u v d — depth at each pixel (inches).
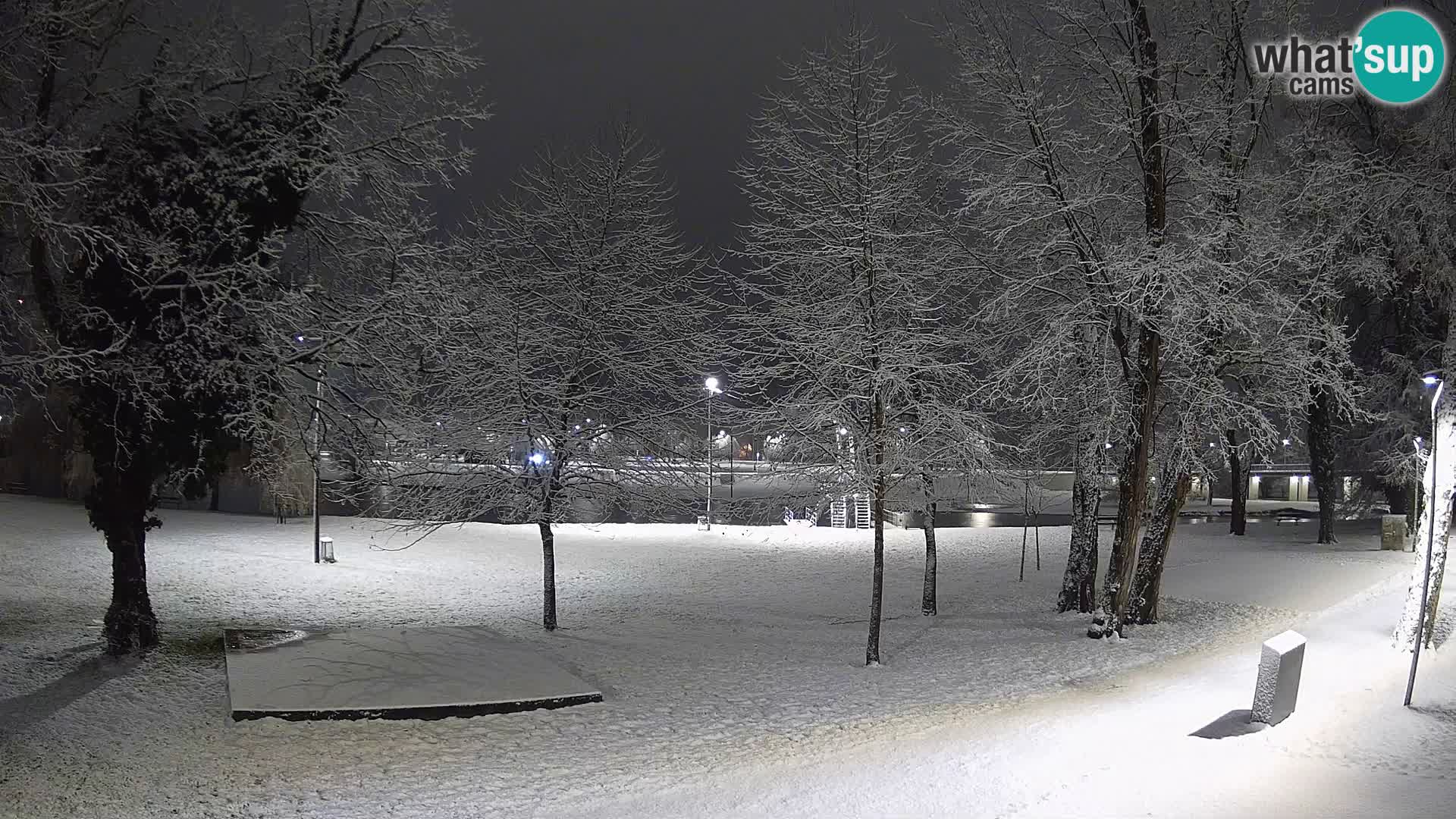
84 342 578.2
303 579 1061.8
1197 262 657.6
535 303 843.4
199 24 604.7
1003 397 773.9
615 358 845.2
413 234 644.7
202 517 1622.8
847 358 693.3
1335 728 449.4
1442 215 683.4
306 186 602.5
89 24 552.7
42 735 475.8
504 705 532.1
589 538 1560.0
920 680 636.1
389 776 418.3
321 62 607.2
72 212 566.3
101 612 793.6
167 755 446.0
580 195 857.5
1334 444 1435.8
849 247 705.6
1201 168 709.9
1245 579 1029.2
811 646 788.6
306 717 501.0
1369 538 1496.1
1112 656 682.2
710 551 1453.0
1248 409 748.0
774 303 792.3
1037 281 738.2
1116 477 925.8
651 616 956.0
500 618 901.2
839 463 705.0
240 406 606.5
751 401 845.8
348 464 727.7
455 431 833.5
